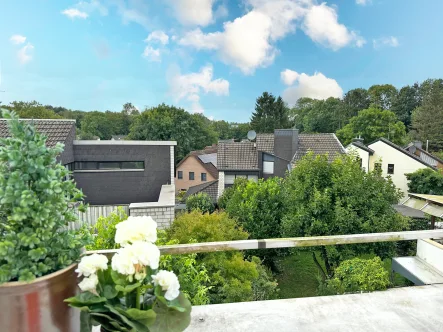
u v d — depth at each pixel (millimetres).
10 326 1024
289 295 8719
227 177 18297
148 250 1060
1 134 6809
